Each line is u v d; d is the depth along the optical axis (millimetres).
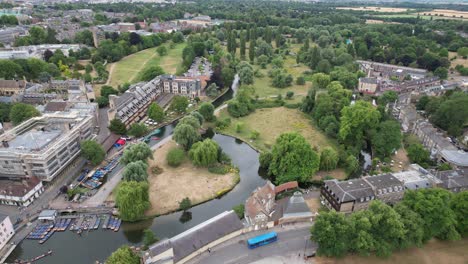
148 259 115750
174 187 176000
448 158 186750
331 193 154375
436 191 138750
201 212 161750
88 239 142000
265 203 150250
